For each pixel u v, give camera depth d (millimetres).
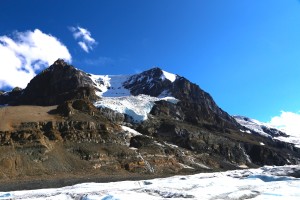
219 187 58156
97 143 140000
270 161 193000
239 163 178000
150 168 133375
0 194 66062
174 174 130000
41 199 55625
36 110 157125
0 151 114000
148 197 49312
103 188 69188
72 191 64812
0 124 133125
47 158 119312
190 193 52562
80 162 125625
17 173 108375
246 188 58219
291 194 48344
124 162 132250
